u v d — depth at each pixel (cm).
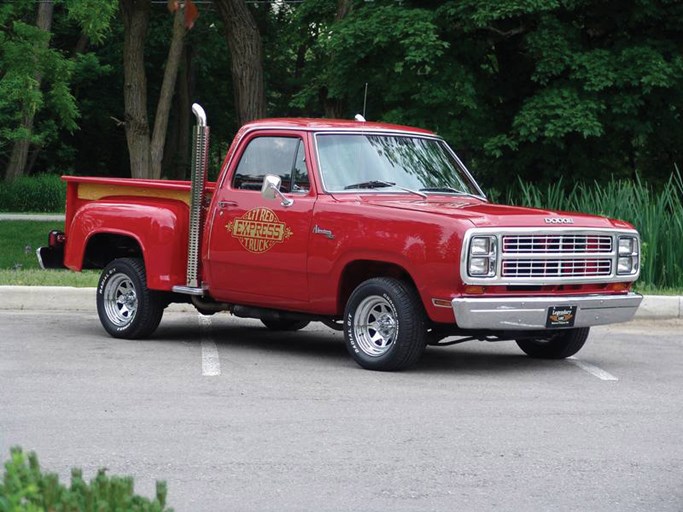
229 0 2806
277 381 1020
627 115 2598
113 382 999
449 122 2639
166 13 5288
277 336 1357
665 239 1769
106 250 1362
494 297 1042
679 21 2627
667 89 2598
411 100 2680
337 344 1296
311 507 621
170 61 3269
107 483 363
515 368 1134
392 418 862
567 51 2566
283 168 1174
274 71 5922
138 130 3219
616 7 2652
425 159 1223
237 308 1227
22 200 4759
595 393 991
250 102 2834
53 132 5391
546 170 2695
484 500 640
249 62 2834
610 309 1107
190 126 5966
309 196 1142
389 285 1074
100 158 6294
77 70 5062
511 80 2809
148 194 1293
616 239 1122
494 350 1284
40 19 4697
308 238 1130
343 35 2553
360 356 1099
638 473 708
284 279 1155
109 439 778
